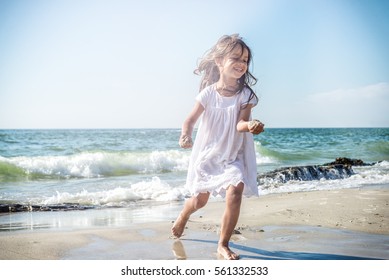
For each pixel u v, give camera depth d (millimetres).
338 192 6559
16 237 3717
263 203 5668
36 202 6309
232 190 3186
